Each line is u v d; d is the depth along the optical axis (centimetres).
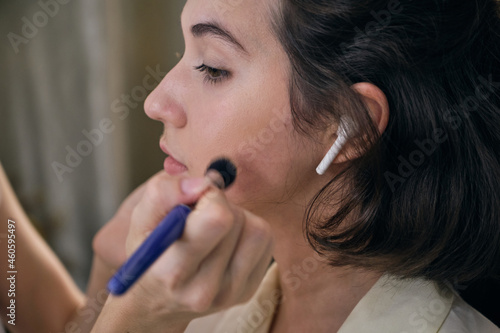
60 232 178
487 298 77
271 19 56
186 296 47
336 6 54
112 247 118
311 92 56
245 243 48
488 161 59
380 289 61
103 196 171
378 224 59
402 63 55
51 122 168
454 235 60
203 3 58
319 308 67
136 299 50
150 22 151
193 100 62
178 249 44
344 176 59
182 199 48
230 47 57
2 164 174
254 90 58
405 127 57
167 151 67
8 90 168
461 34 56
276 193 61
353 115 55
